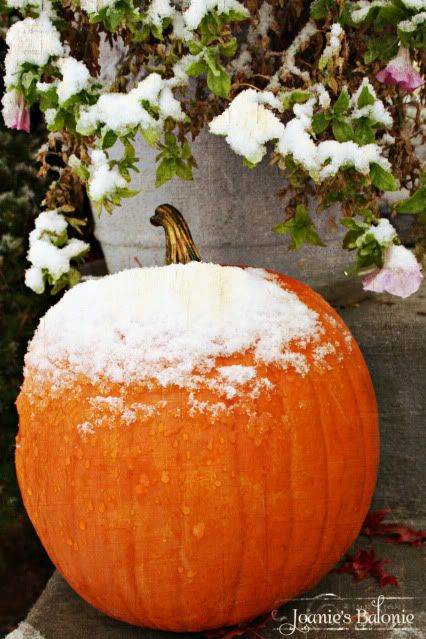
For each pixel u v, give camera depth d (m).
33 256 1.21
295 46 1.10
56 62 1.11
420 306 1.29
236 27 1.11
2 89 1.49
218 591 1.06
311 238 1.12
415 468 1.26
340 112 1.06
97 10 1.06
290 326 1.08
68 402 1.06
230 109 1.04
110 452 1.04
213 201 1.25
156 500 1.03
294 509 1.05
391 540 1.23
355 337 1.26
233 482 1.03
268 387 1.05
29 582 1.58
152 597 1.06
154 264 1.30
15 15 1.41
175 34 1.08
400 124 1.16
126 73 1.12
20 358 1.54
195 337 1.05
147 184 1.26
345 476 1.08
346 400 1.09
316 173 1.05
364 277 1.30
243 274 1.10
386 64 1.12
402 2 1.06
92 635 1.12
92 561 1.07
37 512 1.10
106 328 1.07
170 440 1.03
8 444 1.54
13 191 1.53
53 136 1.19
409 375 1.25
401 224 1.42
